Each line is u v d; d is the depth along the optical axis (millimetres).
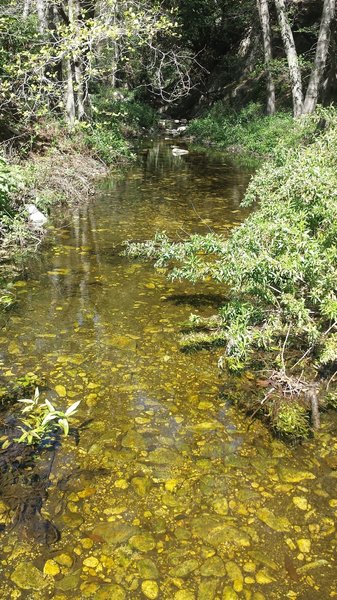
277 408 3137
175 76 25328
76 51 8422
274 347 3750
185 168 12875
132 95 23703
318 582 2051
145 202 8750
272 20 23438
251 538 2244
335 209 3375
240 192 9797
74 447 2771
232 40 27031
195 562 2123
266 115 19672
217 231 6965
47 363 3594
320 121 10891
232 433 2920
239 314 3488
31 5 11789
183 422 3002
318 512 2387
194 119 24312
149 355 3734
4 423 2955
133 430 2918
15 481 2520
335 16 18578
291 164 4434
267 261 3127
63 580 2029
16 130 10086
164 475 2594
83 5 12328
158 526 2291
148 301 4691
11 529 2250
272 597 1984
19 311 4410
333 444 2846
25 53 8875
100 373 3484
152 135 21859
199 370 3547
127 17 8969
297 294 3539
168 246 4379
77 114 13086
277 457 2740
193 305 4625
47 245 6266
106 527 2277
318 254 3199
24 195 7336
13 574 2047
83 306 4543
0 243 6188
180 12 21953
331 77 18500
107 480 2547
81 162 10883
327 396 3256
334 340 3234
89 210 8086
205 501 2439
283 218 3525
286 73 20438
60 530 2252
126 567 2092
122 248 6215
